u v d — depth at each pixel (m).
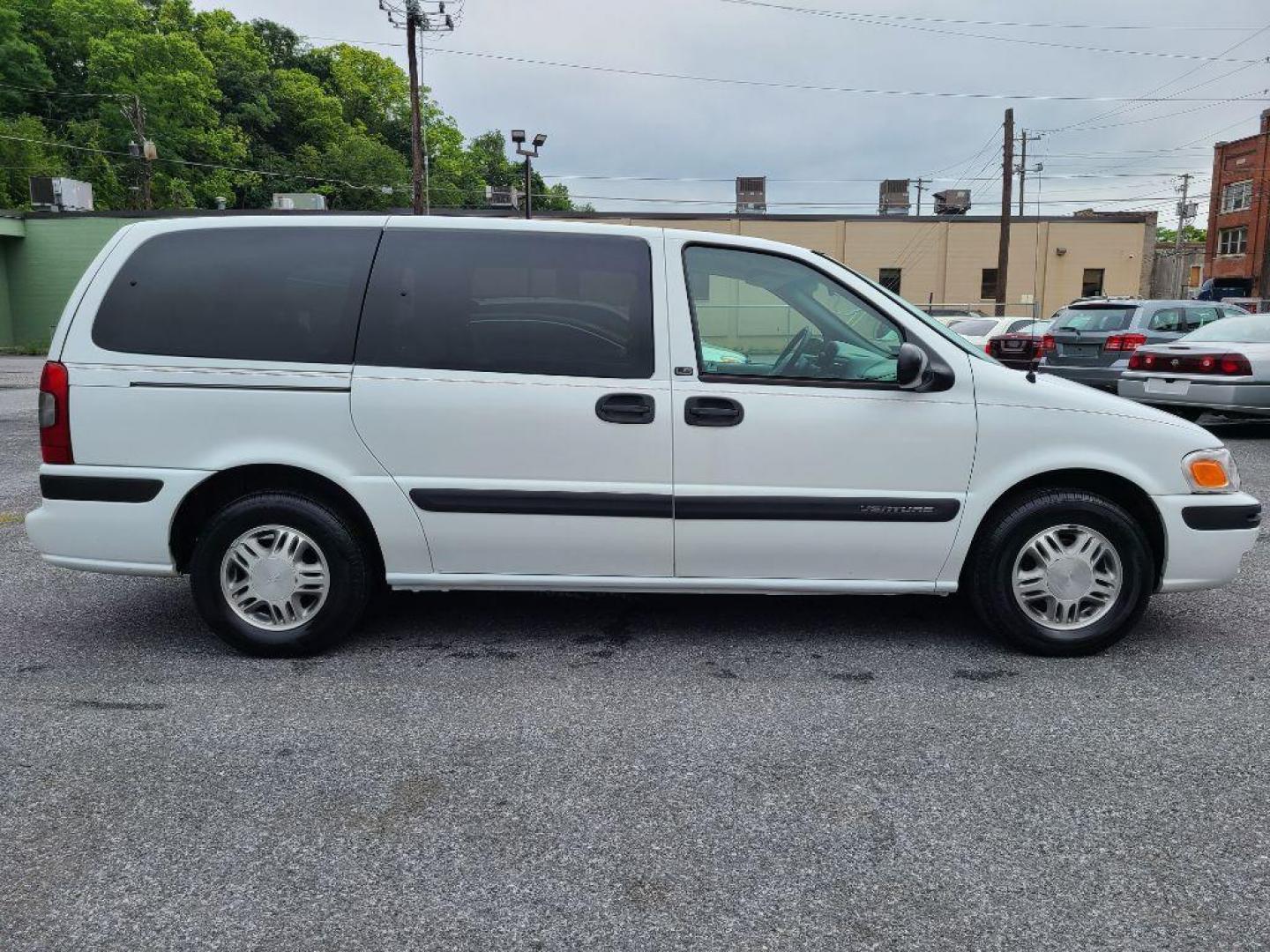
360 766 3.04
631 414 3.82
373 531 3.92
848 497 3.86
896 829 2.68
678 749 3.17
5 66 52.38
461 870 2.48
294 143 69.75
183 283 3.88
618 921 2.27
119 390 3.83
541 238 3.89
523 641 4.23
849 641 4.25
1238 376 9.62
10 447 9.97
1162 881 2.44
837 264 4.01
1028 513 3.92
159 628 4.38
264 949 2.17
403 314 3.86
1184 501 3.96
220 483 3.97
